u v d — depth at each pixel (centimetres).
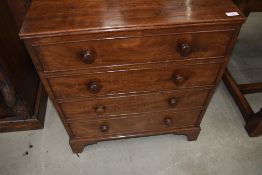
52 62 78
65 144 131
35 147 130
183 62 85
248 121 134
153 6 78
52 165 123
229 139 133
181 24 71
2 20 112
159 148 129
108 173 120
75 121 106
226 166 122
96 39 73
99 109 99
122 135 121
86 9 77
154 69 86
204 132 136
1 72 106
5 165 122
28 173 119
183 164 123
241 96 144
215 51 83
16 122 133
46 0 82
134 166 122
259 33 204
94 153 127
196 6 79
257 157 126
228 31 77
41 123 137
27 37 69
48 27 70
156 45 78
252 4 126
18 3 122
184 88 97
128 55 80
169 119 113
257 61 180
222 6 78
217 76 94
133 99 99
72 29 69
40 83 149
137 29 71
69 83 87
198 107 109
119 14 75
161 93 98
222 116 144
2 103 128
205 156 126
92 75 85
